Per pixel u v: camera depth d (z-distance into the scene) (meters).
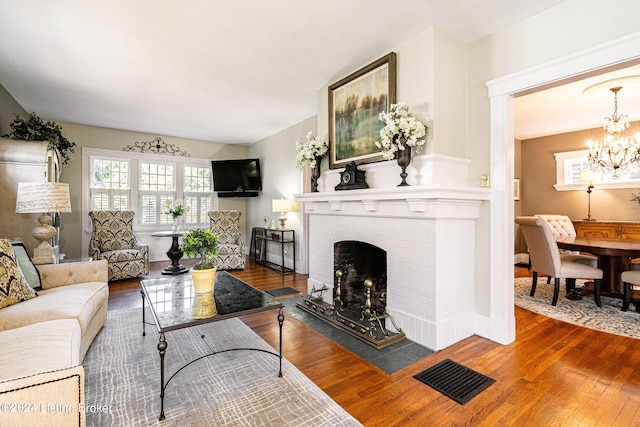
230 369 2.09
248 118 5.04
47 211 2.82
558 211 5.56
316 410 1.66
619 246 3.33
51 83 3.58
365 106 3.07
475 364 2.16
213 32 2.54
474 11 2.27
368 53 2.90
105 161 5.76
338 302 3.25
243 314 1.92
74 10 2.24
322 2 2.17
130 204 5.98
